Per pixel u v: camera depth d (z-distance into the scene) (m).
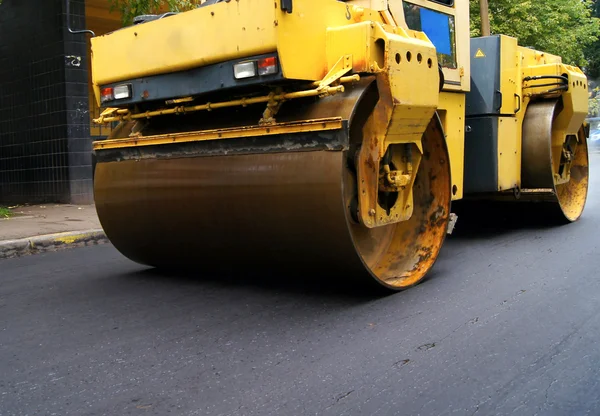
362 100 4.45
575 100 7.72
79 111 11.34
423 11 5.64
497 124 6.85
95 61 5.23
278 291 4.89
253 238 4.55
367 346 3.62
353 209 4.45
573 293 4.77
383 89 4.36
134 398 2.98
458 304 4.47
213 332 3.92
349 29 4.36
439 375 3.21
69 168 11.27
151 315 4.34
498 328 3.95
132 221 5.23
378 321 4.08
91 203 11.55
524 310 4.33
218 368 3.32
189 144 4.75
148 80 4.93
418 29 5.56
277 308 4.41
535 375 3.21
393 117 4.38
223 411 2.83
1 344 3.81
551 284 5.05
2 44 12.20
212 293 4.90
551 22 19.86
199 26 4.49
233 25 4.30
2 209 9.95
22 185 12.13
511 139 7.15
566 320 4.11
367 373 3.23
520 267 5.70
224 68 4.43
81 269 6.15
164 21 4.72
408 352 3.53
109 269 6.09
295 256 4.46
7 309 4.63
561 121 7.79
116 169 5.27
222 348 3.63
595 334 3.84
